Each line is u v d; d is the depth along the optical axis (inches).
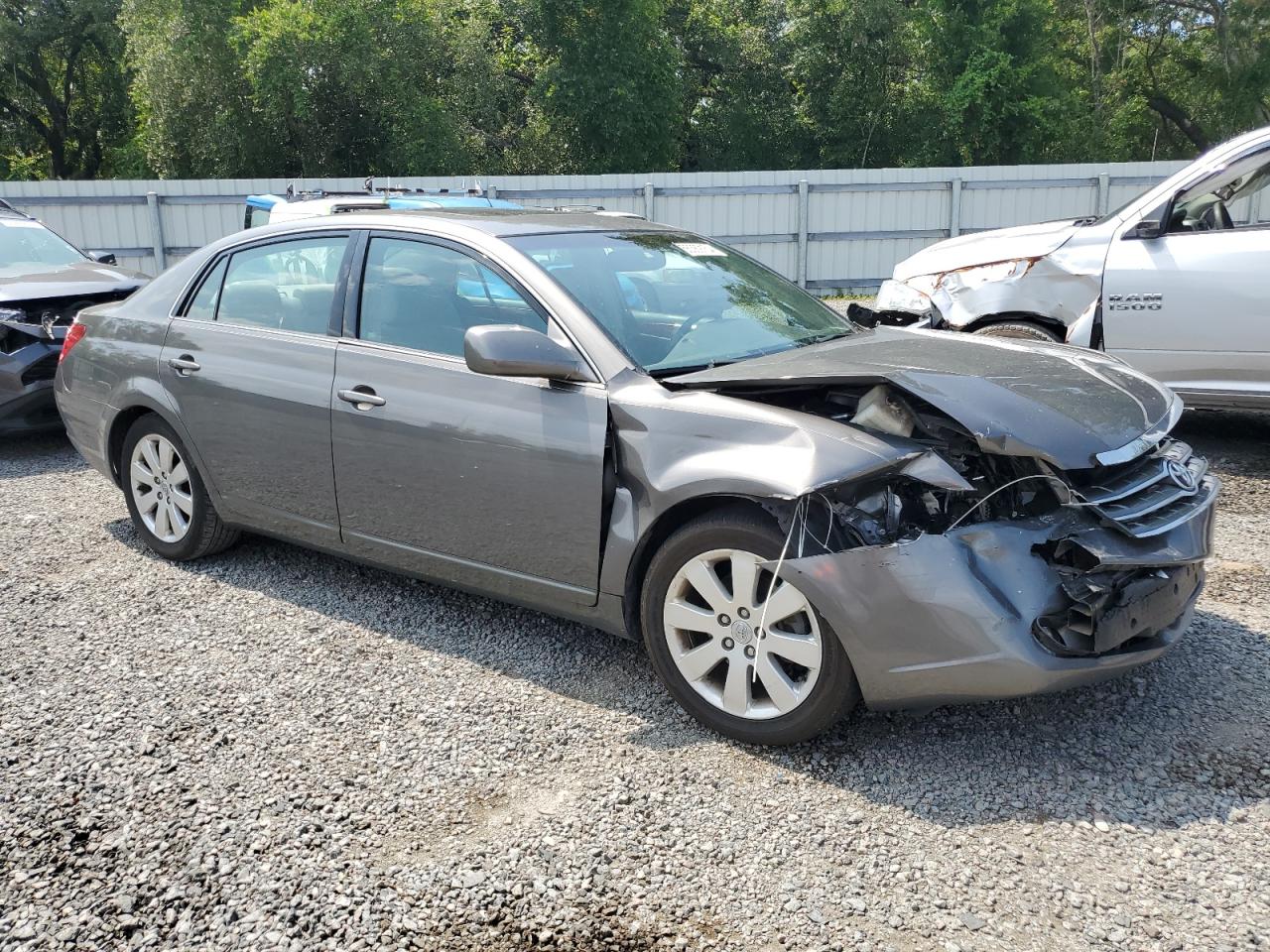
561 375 135.0
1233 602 169.3
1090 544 116.0
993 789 118.0
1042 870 104.2
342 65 1066.1
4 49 1337.4
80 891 103.0
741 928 97.0
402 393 152.6
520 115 1291.8
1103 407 128.6
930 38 1200.2
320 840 110.7
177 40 1091.9
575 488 135.8
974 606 112.7
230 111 1105.4
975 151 1216.8
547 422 138.0
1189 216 250.8
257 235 180.7
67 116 1485.0
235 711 139.0
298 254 173.0
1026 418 120.6
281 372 167.9
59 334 285.9
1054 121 1177.4
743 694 126.7
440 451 148.2
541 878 104.4
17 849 109.4
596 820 113.9
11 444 308.5
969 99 1154.7
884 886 102.4
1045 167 713.6
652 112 1205.1
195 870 105.9
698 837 110.7
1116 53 1363.2
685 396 131.0
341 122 1122.0
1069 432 120.6
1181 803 114.4
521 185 693.9
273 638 162.4
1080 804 114.8
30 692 144.7
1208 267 237.8
